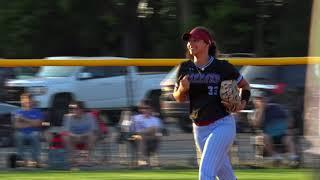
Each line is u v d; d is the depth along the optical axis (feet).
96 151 82.48
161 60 84.38
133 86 84.79
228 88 51.11
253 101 82.28
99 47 230.48
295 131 81.51
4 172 79.41
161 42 229.45
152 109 83.20
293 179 72.79
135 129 82.69
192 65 52.39
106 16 224.12
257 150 82.02
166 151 82.43
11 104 82.48
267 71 82.89
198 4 191.31
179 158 82.28
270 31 200.54
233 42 192.44
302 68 82.64
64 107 83.61
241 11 191.62
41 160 81.87
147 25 233.96
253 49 197.88
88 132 82.48
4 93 82.58
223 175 54.44
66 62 85.56
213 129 52.19
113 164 82.28
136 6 230.89
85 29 224.12
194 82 51.98
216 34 190.29
